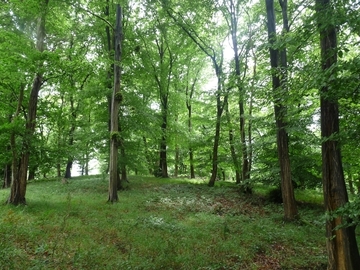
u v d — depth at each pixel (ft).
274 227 30.58
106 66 49.60
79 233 24.08
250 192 54.80
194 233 26.58
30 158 40.32
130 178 74.13
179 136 70.79
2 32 30.63
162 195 49.67
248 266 20.11
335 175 16.96
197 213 37.65
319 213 39.24
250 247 23.58
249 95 34.78
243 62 57.16
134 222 29.30
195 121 72.23
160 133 62.59
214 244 23.50
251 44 47.21
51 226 25.35
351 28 15.23
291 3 38.09
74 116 66.74
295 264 20.47
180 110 85.71
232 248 22.85
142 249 21.44
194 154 84.64
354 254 16.74
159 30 66.44
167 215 34.58
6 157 37.22
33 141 36.73
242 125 58.65
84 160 79.30
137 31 59.00
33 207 34.22
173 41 74.90
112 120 44.55
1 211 30.17
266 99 28.48
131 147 56.95
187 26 57.98
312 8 15.51
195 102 72.59
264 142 46.68
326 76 13.62
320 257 21.54
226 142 69.72
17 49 31.71
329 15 14.17
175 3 55.52
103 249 20.43
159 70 73.20
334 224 17.06
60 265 17.07
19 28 37.52
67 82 39.24
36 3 32.99
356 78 13.00
